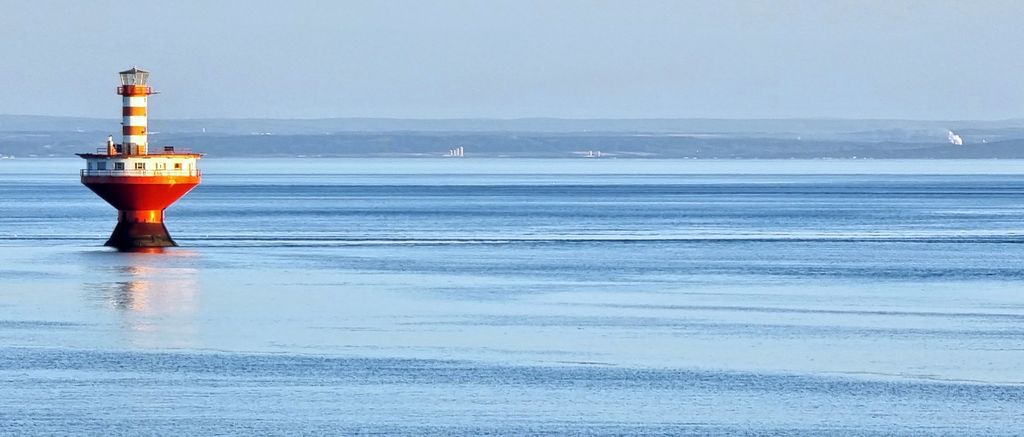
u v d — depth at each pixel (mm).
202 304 152125
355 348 123000
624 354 120312
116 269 187750
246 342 126062
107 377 109562
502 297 159500
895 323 139375
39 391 104375
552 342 126438
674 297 160375
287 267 194250
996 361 117562
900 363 116625
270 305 151500
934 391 105688
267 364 115188
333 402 101438
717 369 113812
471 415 98000
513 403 101375
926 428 95000
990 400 102625
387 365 114938
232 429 93812
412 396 103312
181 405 100250
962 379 109938
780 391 105625
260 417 97062
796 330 134250
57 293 160875
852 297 161625
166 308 148750
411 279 179125
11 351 121062
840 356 119625
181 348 122812
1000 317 144375
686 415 98250
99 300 155000
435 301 155375
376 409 99500
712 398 103438
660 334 131375
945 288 172250
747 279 181750
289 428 94188
